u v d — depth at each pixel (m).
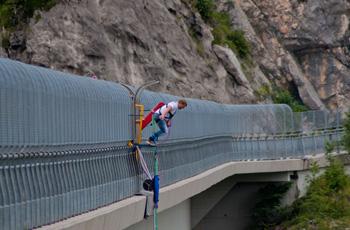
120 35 65.50
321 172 65.31
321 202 58.78
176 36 76.25
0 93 16.22
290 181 60.50
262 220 59.16
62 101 19.88
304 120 66.56
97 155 22.86
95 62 61.69
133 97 26.81
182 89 73.56
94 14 63.22
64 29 60.47
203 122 43.31
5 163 16.58
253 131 57.78
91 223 20.00
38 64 58.59
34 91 18.02
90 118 22.16
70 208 20.16
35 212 17.86
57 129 19.44
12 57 59.31
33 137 17.88
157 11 73.88
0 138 16.20
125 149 25.83
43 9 60.56
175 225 41.09
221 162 49.84
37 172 18.23
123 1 67.38
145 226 29.72
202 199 54.00
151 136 27.97
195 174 39.47
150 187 26.89
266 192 60.12
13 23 60.50
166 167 32.22
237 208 59.81
